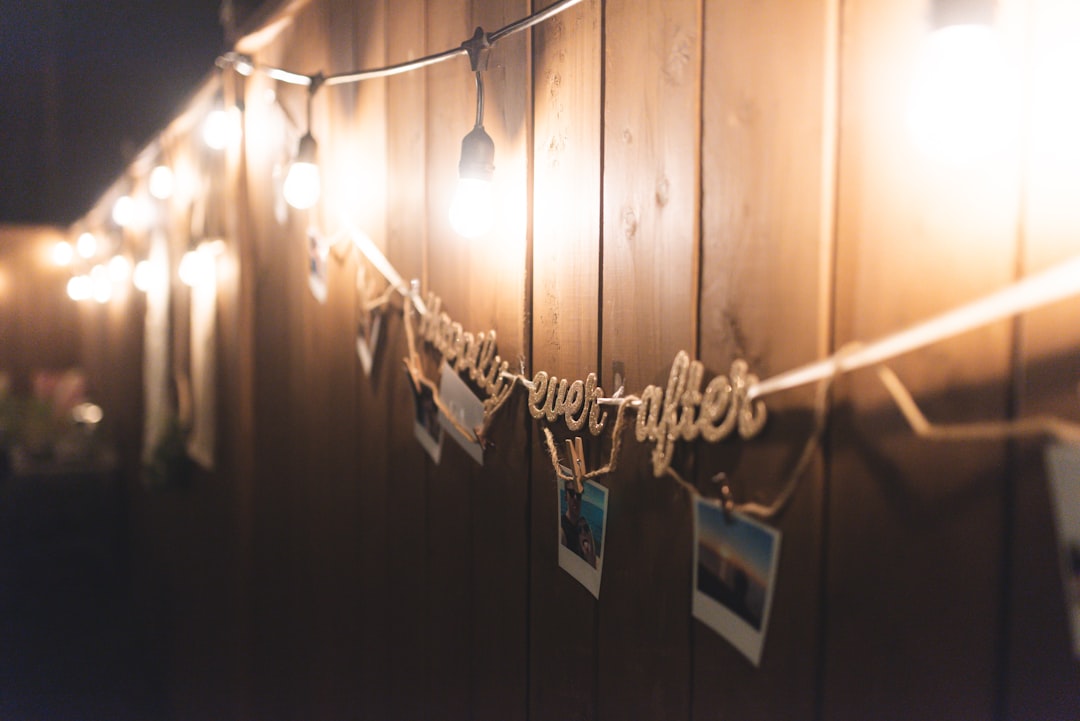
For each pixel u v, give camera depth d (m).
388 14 1.46
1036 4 0.54
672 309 0.85
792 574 0.73
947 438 0.60
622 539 0.95
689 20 0.82
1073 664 0.54
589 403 0.97
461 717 1.33
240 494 2.34
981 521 0.59
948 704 0.61
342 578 1.76
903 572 0.64
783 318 0.73
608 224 0.95
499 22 1.14
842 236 0.67
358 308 1.62
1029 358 0.55
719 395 0.78
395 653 1.55
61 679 3.30
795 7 0.71
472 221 1.08
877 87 0.64
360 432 1.65
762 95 0.74
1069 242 0.53
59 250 6.37
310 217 1.84
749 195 0.76
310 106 1.65
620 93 0.92
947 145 0.58
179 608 3.19
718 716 0.82
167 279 3.42
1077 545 0.53
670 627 0.88
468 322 1.25
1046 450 0.54
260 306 2.19
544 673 1.11
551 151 1.05
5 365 6.78
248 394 2.27
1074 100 0.53
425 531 1.42
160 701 3.12
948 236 0.60
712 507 0.80
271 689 2.21
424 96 1.35
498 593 1.21
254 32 2.02
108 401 5.36
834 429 0.68
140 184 4.14
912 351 0.62
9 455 4.57
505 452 1.17
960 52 0.55
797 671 0.73
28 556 4.31
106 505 4.54
